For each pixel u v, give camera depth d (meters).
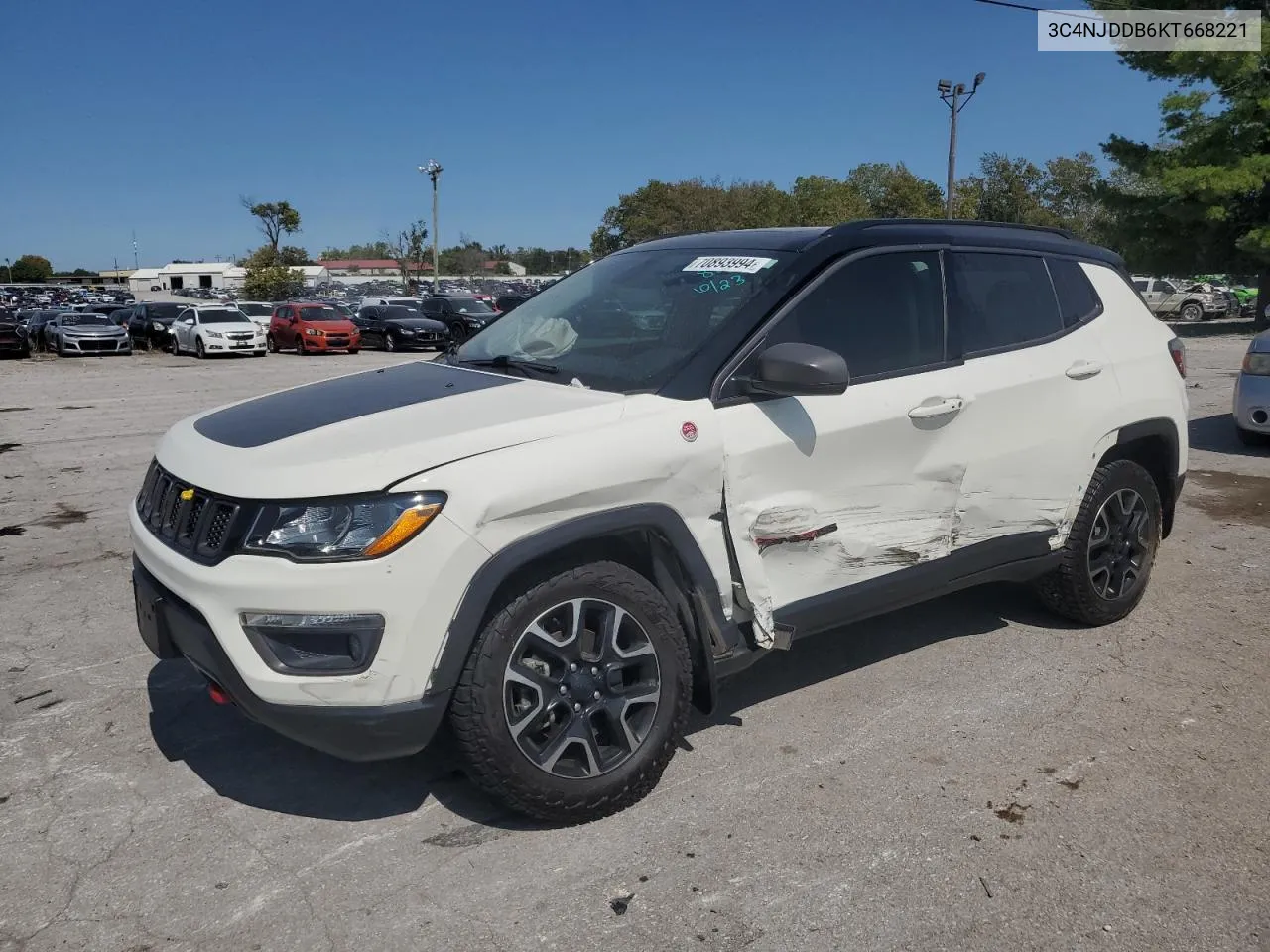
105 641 4.62
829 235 3.68
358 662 2.71
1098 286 4.55
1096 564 4.48
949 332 3.86
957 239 4.02
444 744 3.52
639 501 3.02
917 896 2.70
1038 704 3.83
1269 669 4.13
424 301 32.75
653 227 67.31
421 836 3.00
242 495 2.77
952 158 36.94
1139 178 32.78
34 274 143.62
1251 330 28.05
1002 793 3.21
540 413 3.03
